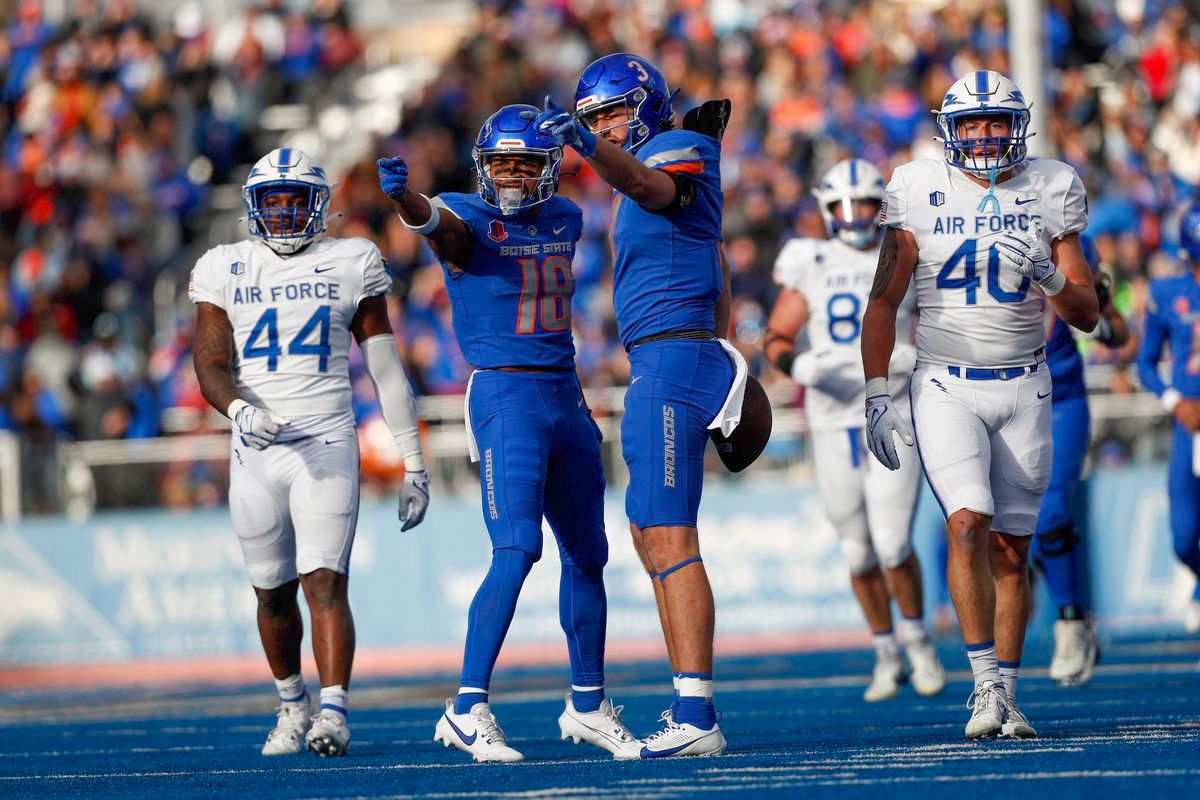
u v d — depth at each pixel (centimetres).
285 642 2208
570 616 2050
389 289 2206
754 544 4628
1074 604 2902
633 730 2406
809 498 4612
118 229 6550
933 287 1962
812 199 5912
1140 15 6900
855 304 2895
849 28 6625
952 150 1947
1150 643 3919
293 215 2161
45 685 4497
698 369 1878
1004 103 1905
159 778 1936
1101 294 2967
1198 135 6594
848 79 6519
